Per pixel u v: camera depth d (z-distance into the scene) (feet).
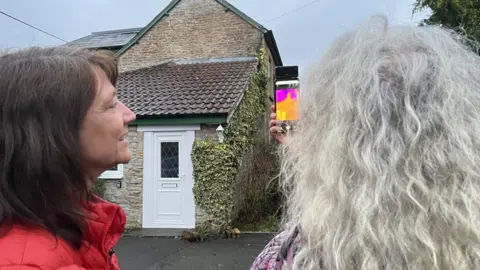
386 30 3.14
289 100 5.02
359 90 2.82
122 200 27.53
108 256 3.79
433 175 2.52
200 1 41.27
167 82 34.53
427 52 2.92
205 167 25.43
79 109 3.30
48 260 2.78
